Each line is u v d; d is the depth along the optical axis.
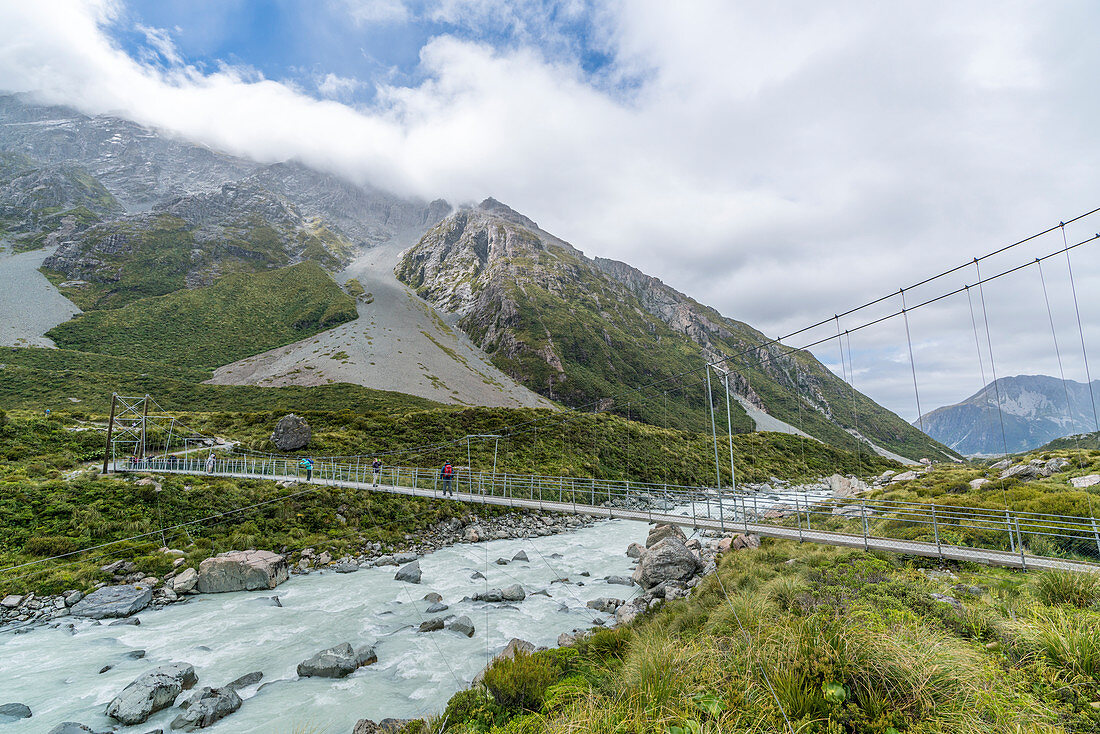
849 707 4.73
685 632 10.87
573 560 26.42
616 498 47.75
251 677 12.44
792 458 76.38
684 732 4.75
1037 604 8.27
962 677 4.92
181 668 12.10
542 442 54.66
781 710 4.82
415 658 13.87
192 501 26.12
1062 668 5.59
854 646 5.35
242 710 10.96
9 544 19.72
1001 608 8.58
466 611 17.89
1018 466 28.16
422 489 31.09
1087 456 28.05
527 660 8.69
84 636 15.12
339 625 16.36
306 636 15.40
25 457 29.86
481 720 7.55
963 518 18.39
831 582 12.14
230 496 27.55
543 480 45.22
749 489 58.88
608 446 59.38
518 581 22.06
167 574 20.08
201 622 16.45
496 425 55.84
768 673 5.55
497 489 41.06
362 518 29.94
